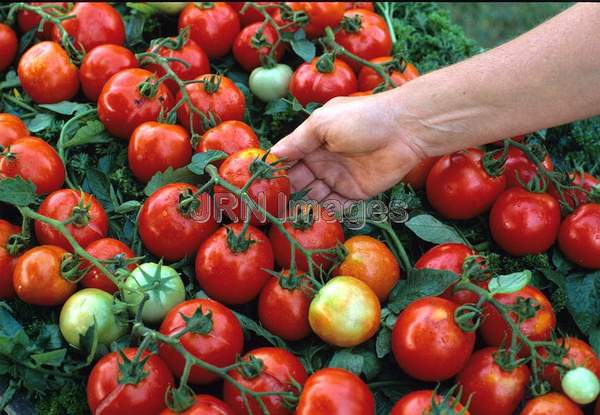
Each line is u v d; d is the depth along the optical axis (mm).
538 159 1293
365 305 1070
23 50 1579
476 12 3291
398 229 1334
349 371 1057
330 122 1205
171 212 1163
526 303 1071
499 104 1112
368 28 1553
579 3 1050
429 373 1053
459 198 1279
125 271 1122
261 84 1485
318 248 1163
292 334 1134
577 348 1092
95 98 1464
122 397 979
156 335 972
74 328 1089
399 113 1182
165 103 1368
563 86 1062
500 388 1038
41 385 1083
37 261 1113
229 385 1029
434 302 1070
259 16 1629
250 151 1196
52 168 1258
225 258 1123
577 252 1239
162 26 1677
